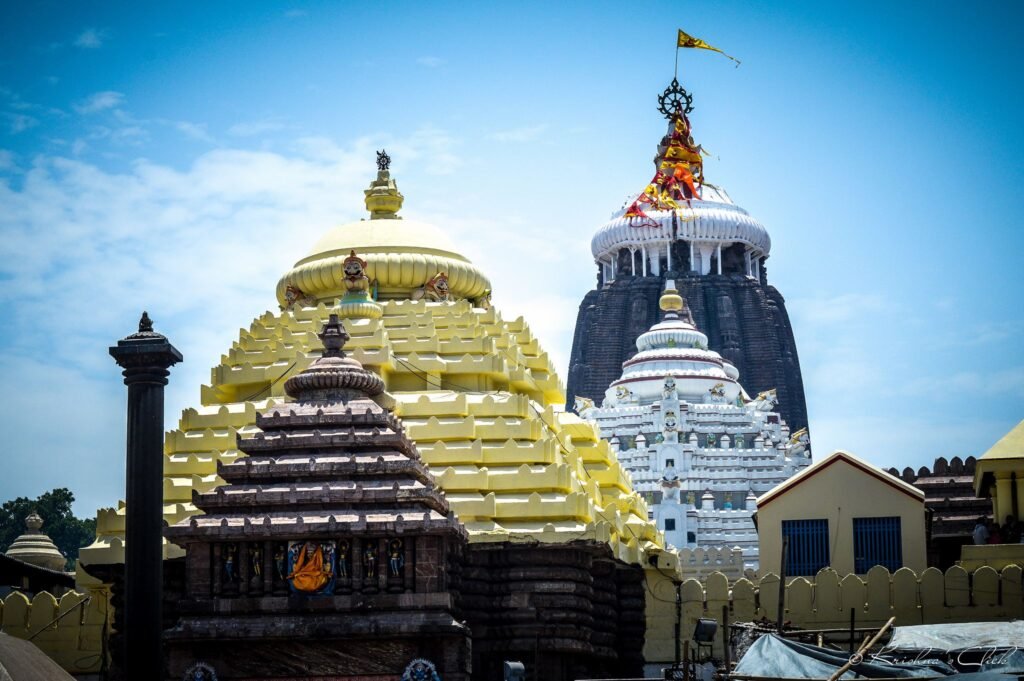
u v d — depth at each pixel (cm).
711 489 16788
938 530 10025
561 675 6888
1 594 9450
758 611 7638
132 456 5319
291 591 6291
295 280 8412
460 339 7862
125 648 5247
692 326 18588
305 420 6638
